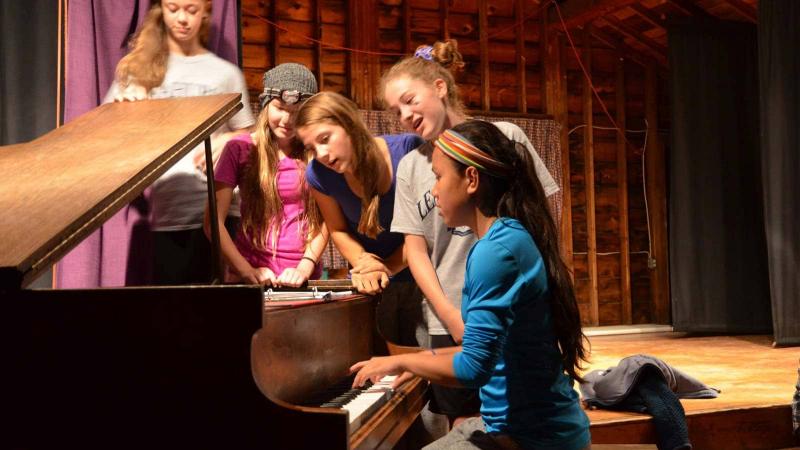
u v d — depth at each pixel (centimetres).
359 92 755
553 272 154
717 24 754
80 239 116
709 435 322
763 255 753
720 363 498
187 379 110
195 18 272
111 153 143
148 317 112
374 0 764
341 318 185
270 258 250
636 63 873
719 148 752
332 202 237
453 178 157
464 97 804
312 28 751
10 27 284
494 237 148
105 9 278
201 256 263
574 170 848
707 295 741
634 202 871
